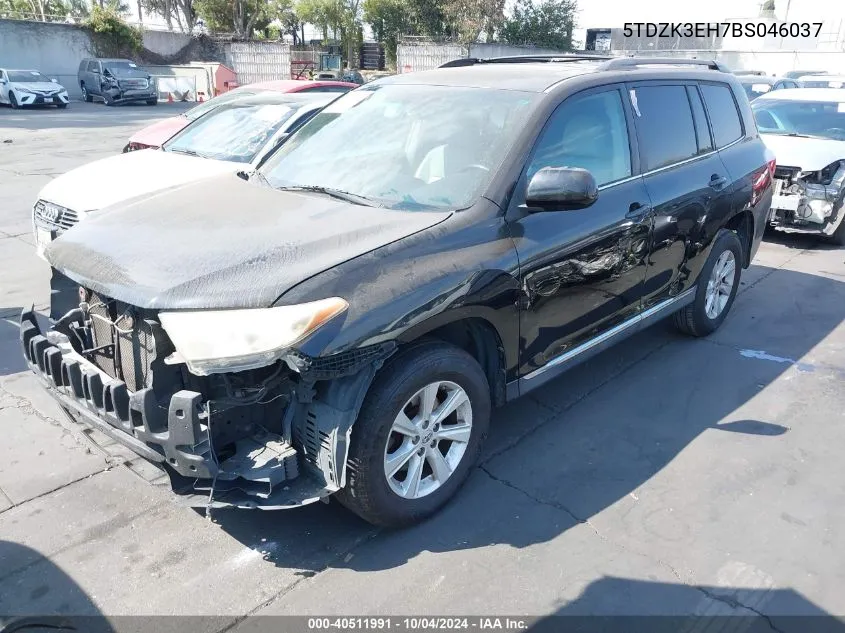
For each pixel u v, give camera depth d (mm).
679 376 4590
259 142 6699
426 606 2646
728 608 2646
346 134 3934
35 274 6609
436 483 3125
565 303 3545
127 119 23547
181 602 2656
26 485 3369
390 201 3314
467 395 3129
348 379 2686
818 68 33938
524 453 3682
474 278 2982
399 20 44344
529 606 2648
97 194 5602
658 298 4395
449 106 3727
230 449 2770
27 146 15969
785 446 3766
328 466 2699
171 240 2953
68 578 2771
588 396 4316
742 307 5914
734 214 4910
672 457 3654
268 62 40594
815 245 7969
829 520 3156
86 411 2910
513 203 3268
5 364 4711
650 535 3047
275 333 2498
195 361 2523
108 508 3213
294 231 2975
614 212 3738
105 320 3012
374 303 2676
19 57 34250
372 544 2980
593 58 4566
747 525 3117
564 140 3578
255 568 2840
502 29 40219
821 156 7504
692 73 4746
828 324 5539
